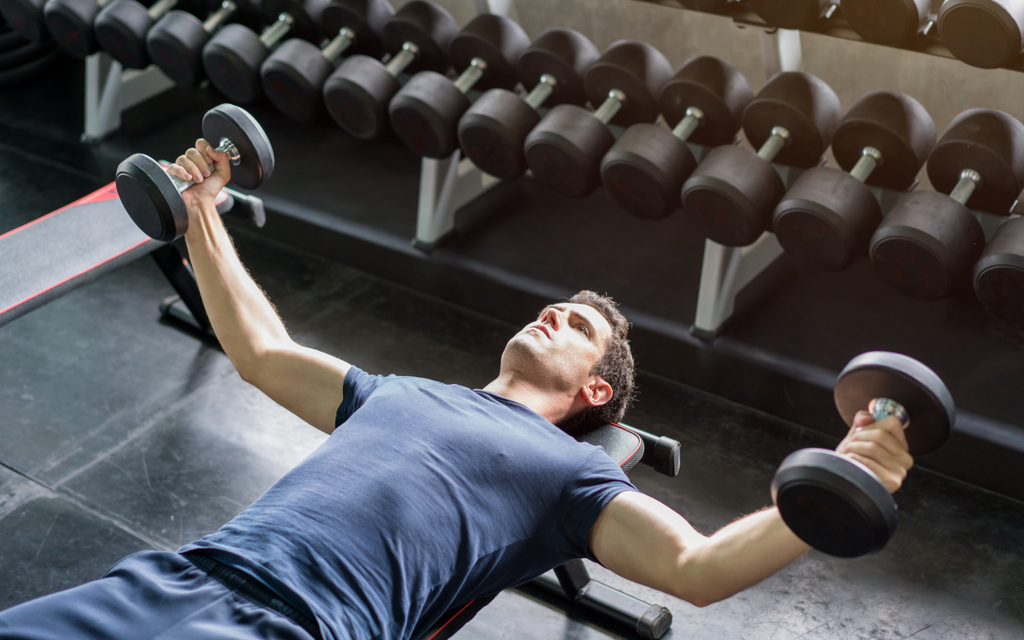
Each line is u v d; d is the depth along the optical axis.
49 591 2.04
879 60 2.90
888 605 2.04
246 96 3.08
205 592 1.32
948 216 2.20
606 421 1.81
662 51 3.27
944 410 1.14
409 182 3.38
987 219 2.38
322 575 1.32
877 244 2.25
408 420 1.49
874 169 2.47
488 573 1.42
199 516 2.25
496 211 3.21
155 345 2.80
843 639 1.97
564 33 2.80
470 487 1.42
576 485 1.44
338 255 3.16
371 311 2.97
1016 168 2.25
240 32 3.01
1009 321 2.21
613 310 1.81
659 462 1.80
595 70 2.71
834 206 2.28
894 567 2.13
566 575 1.99
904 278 2.27
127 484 2.33
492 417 1.53
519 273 2.91
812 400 2.50
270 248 3.23
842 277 2.89
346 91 2.80
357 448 1.45
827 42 2.95
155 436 2.48
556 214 3.20
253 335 1.68
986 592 2.07
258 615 1.29
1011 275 2.10
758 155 2.45
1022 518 2.25
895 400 1.17
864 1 2.12
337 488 1.39
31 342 2.79
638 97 2.71
